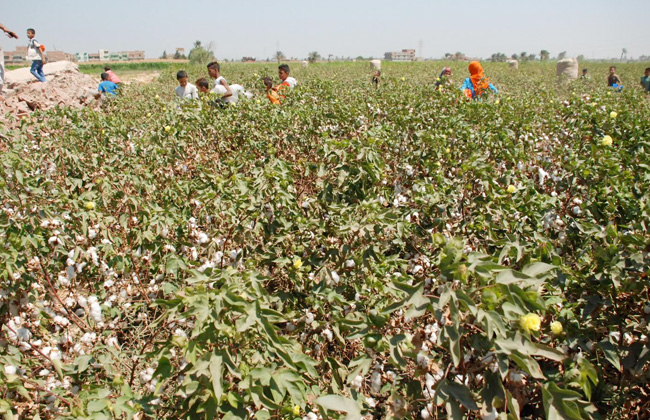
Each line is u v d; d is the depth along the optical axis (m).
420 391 1.90
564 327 2.05
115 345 2.60
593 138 4.16
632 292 2.11
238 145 5.20
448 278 1.64
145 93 11.98
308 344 2.44
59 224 2.86
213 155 4.97
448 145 4.11
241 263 2.83
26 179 3.15
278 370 1.74
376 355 2.10
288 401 1.90
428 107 5.57
